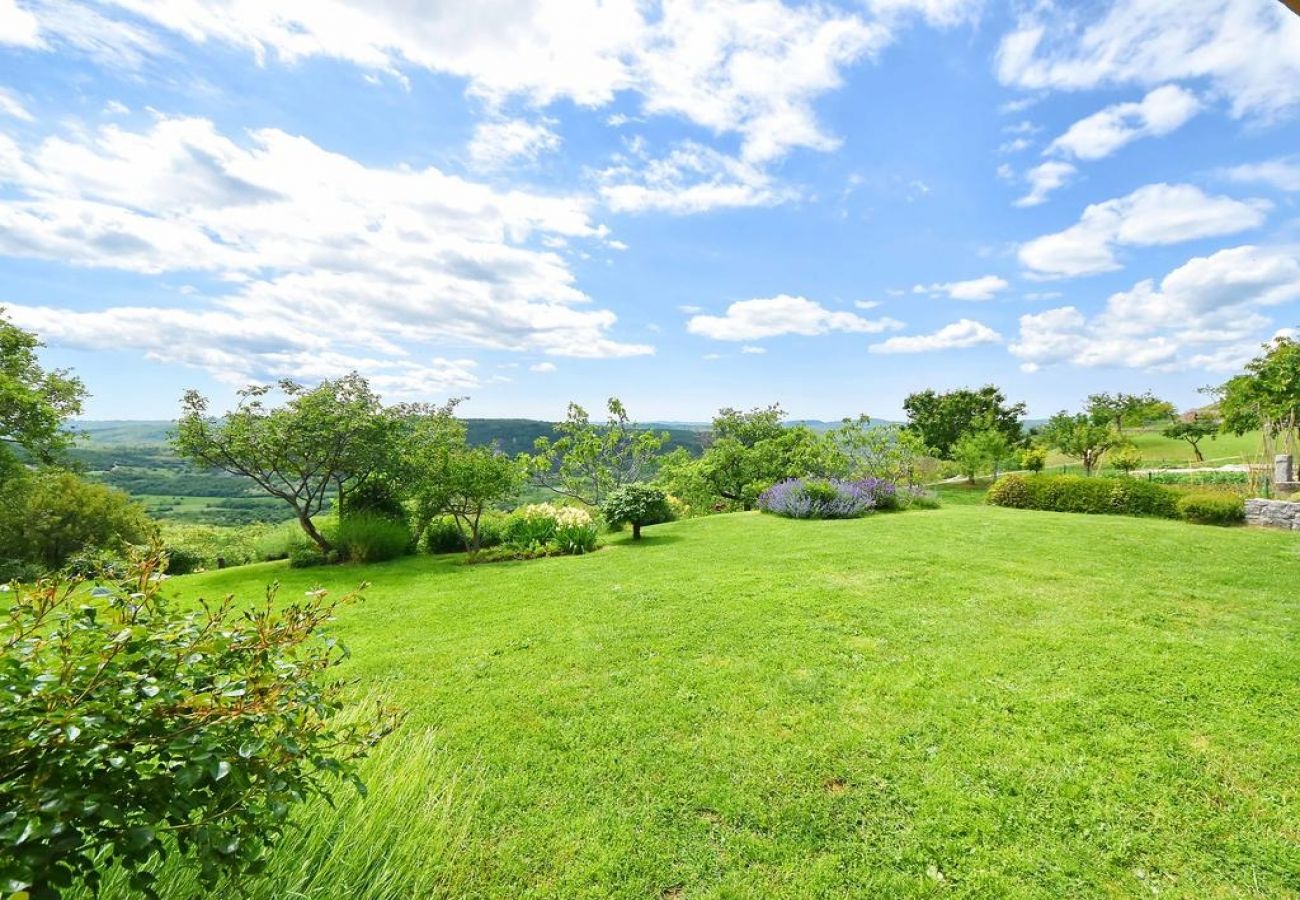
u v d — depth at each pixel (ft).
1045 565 24.56
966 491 82.89
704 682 14.12
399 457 36.11
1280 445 53.72
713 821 9.20
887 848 8.48
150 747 4.55
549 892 7.82
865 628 17.33
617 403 49.70
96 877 4.16
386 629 19.67
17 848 3.64
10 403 42.83
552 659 16.10
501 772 10.59
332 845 7.09
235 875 4.77
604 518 39.83
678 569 26.81
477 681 14.79
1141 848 8.27
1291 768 9.89
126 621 4.87
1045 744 10.85
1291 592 20.06
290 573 32.17
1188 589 20.54
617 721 12.38
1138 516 41.09
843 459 55.11
